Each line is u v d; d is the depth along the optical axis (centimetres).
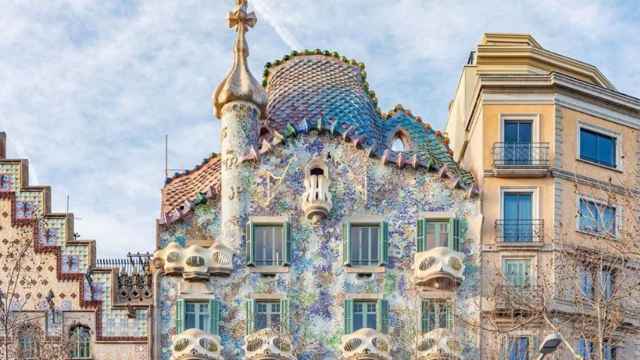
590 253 5456
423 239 5612
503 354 5356
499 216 5628
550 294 5347
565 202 5650
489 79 5762
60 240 5591
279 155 5719
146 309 5516
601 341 4491
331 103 6019
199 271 5494
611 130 5856
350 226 5638
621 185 5772
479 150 5756
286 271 5588
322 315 5544
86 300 5509
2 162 5669
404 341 5506
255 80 5806
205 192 5706
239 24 5897
